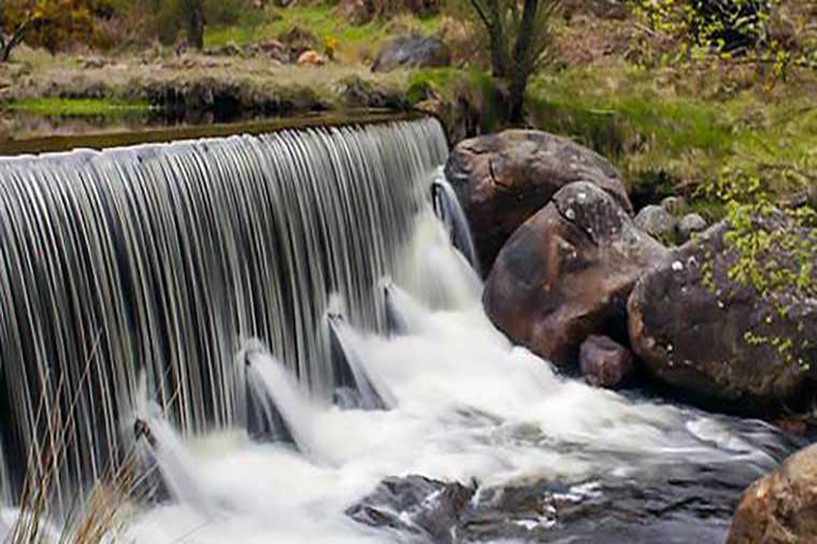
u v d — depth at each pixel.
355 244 8.91
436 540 6.12
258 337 7.73
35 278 5.98
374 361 8.64
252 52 16.41
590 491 6.72
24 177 6.02
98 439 6.30
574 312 8.61
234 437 7.36
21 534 3.23
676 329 8.01
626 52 13.25
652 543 6.10
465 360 8.83
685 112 11.70
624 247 8.82
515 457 7.23
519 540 6.11
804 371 7.66
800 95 11.42
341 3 19.50
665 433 7.68
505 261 9.15
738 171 8.63
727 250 7.92
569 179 9.72
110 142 7.66
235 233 7.52
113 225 6.52
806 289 7.60
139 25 17.30
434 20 17.59
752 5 7.46
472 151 10.04
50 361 6.05
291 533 6.18
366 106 11.83
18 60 14.06
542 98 12.12
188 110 11.88
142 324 6.69
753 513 5.00
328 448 7.35
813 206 9.76
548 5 11.90
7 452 5.77
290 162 8.15
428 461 7.14
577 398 8.22
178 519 6.28
